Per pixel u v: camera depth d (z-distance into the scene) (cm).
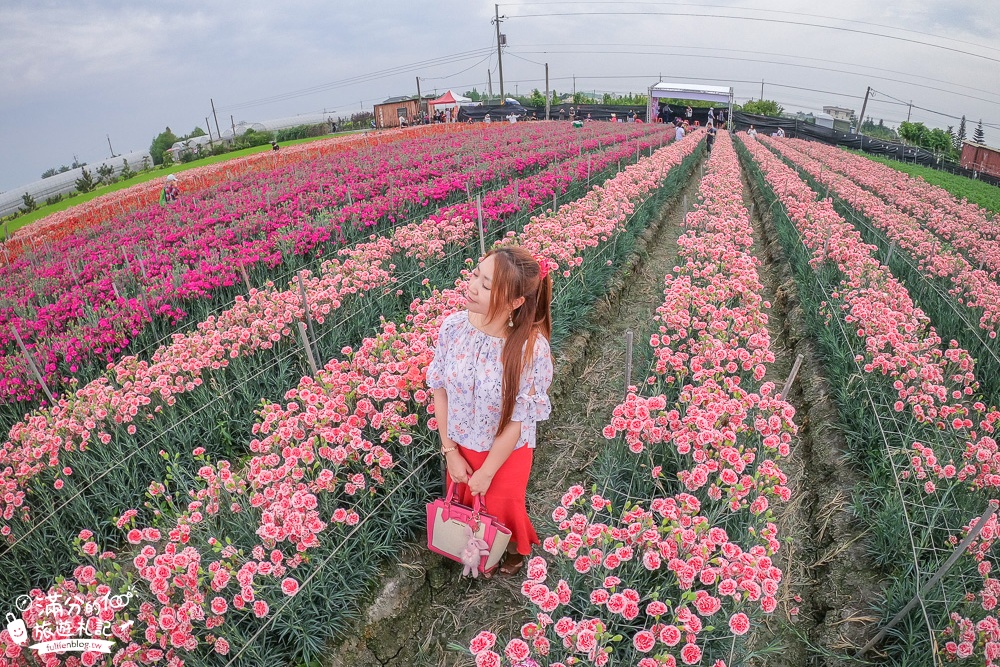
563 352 454
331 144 2614
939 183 1867
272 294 445
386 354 327
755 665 250
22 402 416
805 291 575
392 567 270
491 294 197
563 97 6531
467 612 265
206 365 372
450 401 221
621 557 204
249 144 3841
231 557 222
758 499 236
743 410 289
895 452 307
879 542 281
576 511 305
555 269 497
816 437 381
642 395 376
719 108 3703
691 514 237
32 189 2855
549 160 1346
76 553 290
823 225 691
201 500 256
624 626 220
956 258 617
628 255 702
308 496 231
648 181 941
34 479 316
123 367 373
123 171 3130
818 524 319
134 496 320
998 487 277
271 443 272
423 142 2011
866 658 242
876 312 414
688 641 187
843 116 4738
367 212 717
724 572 202
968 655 200
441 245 576
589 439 382
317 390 304
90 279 737
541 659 209
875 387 371
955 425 311
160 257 712
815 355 472
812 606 277
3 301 661
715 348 342
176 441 351
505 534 234
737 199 855
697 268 535
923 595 226
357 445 258
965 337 475
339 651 235
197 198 1331
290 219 791
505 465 235
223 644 204
